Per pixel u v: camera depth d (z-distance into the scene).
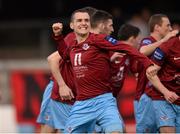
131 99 31.23
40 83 32.50
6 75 36.53
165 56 21.12
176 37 21.33
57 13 49.62
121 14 43.47
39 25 46.91
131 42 24.08
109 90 20.16
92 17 22.03
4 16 50.31
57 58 21.64
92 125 20.17
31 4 50.91
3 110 32.66
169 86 21.42
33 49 47.12
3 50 48.53
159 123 21.91
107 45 19.72
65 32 44.12
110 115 19.73
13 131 32.44
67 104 22.58
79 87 20.20
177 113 21.72
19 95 32.62
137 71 23.23
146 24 41.28
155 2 47.31
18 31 48.09
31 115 32.44
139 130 23.53
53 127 23.28
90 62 19.86
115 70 22.62
